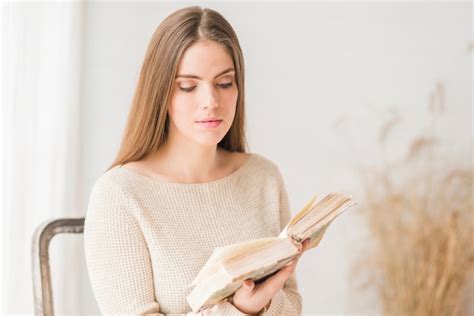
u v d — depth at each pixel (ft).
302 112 11.44
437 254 11.32
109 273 6.04
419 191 11.74
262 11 11.16
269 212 7.02
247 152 7.61
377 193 11.68
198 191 6.54
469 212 11.60
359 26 11.53
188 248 6.24
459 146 11.84
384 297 11.53
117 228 6.09
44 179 9.39
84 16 10.16
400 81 11.71
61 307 9.88
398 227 11.45
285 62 11.31
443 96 11.77
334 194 5.11
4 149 8.63
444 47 11.76
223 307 5.23
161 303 6.15
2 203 8.65
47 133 9.39
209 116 5.92
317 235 5.10
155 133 6.42
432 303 11.23
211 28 5.98
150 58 6.13
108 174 6.38
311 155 11.53
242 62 6.36
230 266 4.62
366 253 11.69
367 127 11.68
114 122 10.47
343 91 11.56
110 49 10.40
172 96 6.09
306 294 11.71
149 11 10.59
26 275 8.98
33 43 9.04
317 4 11.35
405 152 11.78
